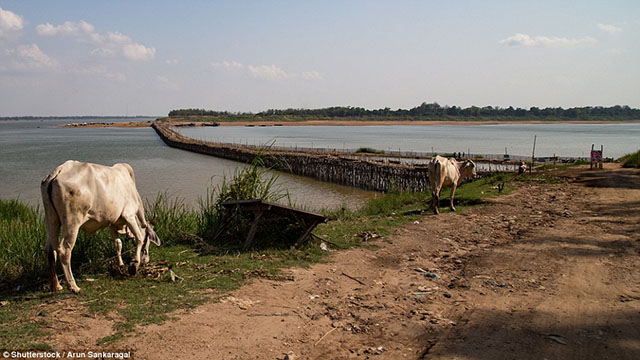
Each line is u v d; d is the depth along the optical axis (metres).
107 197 6.41
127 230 7.41
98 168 6.47
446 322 5.59
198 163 44.44
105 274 6.95
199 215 10.78
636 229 9.80
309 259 8.10
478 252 8.79
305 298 6.30
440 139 93.00
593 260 7.85
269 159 40.16
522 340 5.05
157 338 4.85
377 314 5.86
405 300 6.35
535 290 6.60
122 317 5.32
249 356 4.65
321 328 5.42
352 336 5.25
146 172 36.72
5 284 6.66
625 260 7.75
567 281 6.91
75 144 74.38
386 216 12.63
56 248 6.04
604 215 11.47
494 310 5.94
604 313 5.69
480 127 179.62
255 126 191.88
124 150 61.81
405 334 5.31
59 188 5.84
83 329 4.99
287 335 5.18
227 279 6.84
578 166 24.55
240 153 46.00
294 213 8.68
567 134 115.12
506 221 11.49
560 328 5.32
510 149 62.75
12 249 7.91
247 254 8.27
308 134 121.69
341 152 47.53
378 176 28.75
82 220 6.14
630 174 19.00
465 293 6.62
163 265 7.44
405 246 9.27
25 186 29.44
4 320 5.20
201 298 6.02
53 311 5.47
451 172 13.12
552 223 10.96
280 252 8.41
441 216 12.37
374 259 8.34
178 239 9.15
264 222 9.28
